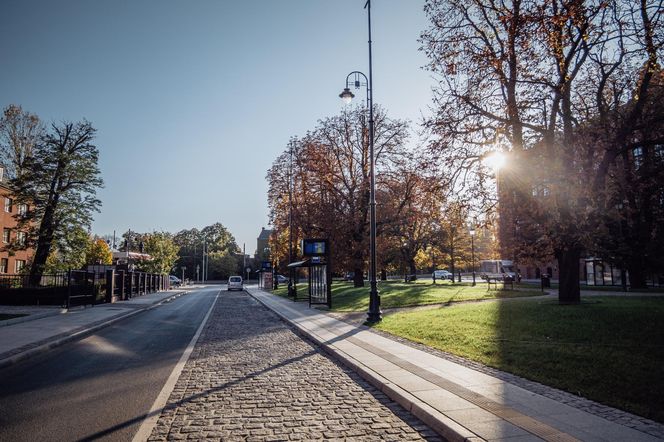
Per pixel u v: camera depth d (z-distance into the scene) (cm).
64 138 3972
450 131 1719
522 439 493
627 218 2278
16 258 5234
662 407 591
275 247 5356
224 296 4562
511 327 1280
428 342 1177
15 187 4016
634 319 1226
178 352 1176
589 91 1962
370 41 1819
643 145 1647
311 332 1473
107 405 681
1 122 4766
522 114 1734
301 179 3972
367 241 3625
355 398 726
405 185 3675
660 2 1364
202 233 13775
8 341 1290
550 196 1623
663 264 2708
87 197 4009
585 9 1392
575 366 818
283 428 582
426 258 6397
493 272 5331
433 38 1739
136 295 4178
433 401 647
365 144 3738
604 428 526
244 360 1066
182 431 570
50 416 625
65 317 2070
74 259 3953
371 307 1675
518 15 1496
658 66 1463
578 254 1769
